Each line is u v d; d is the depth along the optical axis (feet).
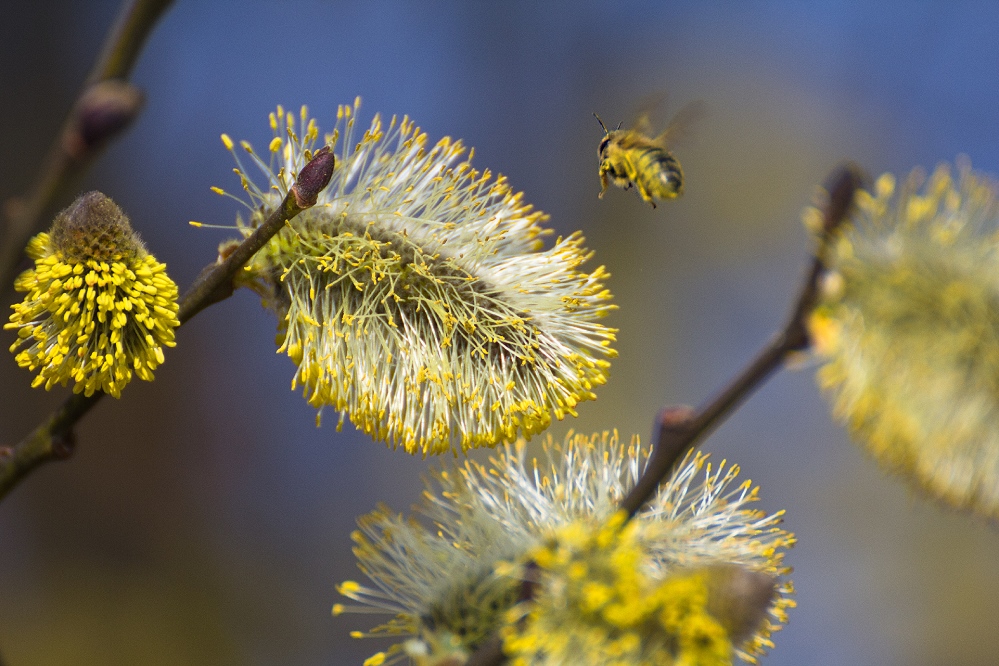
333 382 1.36
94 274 1.31
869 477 3.10
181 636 2.95
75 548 3.00
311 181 1.31
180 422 3.14
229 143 1.37
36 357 1.32
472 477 1.36
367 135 1.38
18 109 3.08
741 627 1.24
